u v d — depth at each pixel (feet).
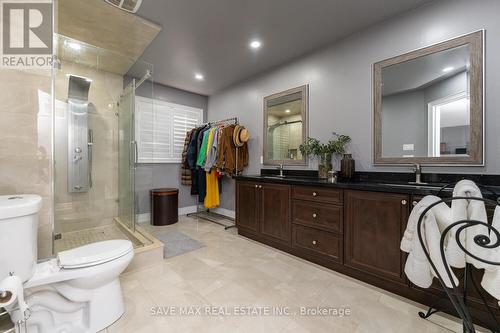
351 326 4.37
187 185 13.46
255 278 6.20
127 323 4.47
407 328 4.30
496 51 5.24
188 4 6.21
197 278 6.21
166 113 13.02
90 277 4.16
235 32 7.63
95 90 9.88
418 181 6.14
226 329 4.29
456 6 5.74
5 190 4.72
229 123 12.75
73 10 6.42
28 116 4.98
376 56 7.18
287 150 10.02
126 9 6.02
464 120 5.64
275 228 8.27
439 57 6.02
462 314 2.70
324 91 8.59
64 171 8.80
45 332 4.03
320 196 6.84
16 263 3.66
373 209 5.68
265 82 10.94
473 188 3.12
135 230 9.04
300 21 7.00
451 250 3.14
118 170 10.78
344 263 6.28
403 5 6.28
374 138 7.22
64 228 8.86
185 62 9.94
